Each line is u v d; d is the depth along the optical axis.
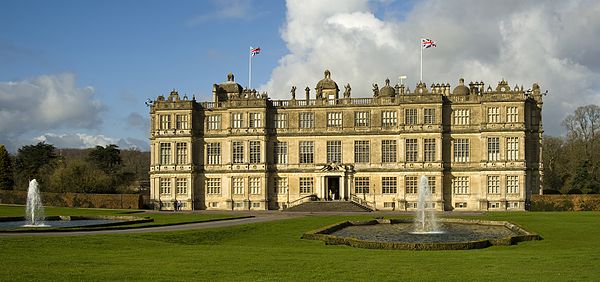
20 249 41.72
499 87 110.31
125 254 39.41
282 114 116.44
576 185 115.62
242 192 115.31
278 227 65.00
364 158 112.75
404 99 110.00
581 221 69.69
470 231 62.56
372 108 112.94
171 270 31.83
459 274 31.20
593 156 139.50
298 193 114.69
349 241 49.19
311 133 114.56
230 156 115.62
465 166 108.69
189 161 116.69
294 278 29.80
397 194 110.19
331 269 32.66
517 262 35.94
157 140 117.94
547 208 101.06
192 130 117.12
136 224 66.62
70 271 31.16
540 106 110.75
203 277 29.84
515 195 106.00
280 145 116.12
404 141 109.69
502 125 106.75
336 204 103.94
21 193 121.69
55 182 128.62
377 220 73.06
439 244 45.50
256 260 36.16
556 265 34.53
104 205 115.88
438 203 107.50
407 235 58.69
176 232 56.75
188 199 116.25
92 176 129.00
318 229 59.44
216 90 120.44
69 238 48.97
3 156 144.00
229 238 55.91
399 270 32.50
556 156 149.50
